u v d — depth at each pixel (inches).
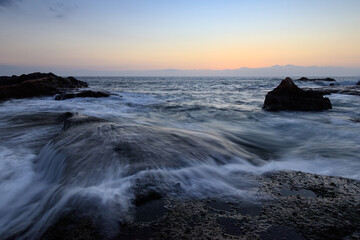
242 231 82.1
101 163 131.9
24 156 170.4
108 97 687.7
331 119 335.9
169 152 150.3
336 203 102.5
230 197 107.7
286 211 95.4
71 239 78.7
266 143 231.0
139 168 126.5
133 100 684.7
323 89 861.8
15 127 275.9
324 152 191.2
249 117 386.0
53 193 107.5
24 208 102.0
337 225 85.0
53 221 87.5
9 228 88.4
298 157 181.8
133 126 219.5
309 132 272.1
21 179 132.3
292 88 461.4
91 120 253.8
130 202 99.3
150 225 85.8
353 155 180.2
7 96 670.5
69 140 172.1
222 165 147.7
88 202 96.7
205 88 1537.9
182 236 79.5
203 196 107.7
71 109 471.5
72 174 120.6
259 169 148.0
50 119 336.8
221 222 87.7
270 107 447.8
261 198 107.2
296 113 410.9
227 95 911.0
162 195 106.0
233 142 226.4
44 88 749.9
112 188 108.2
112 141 166.6
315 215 92.3
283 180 130.0
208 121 354.3
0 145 200.1
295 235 79.7
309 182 127.3
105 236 80.0
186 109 489.4
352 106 502.6
